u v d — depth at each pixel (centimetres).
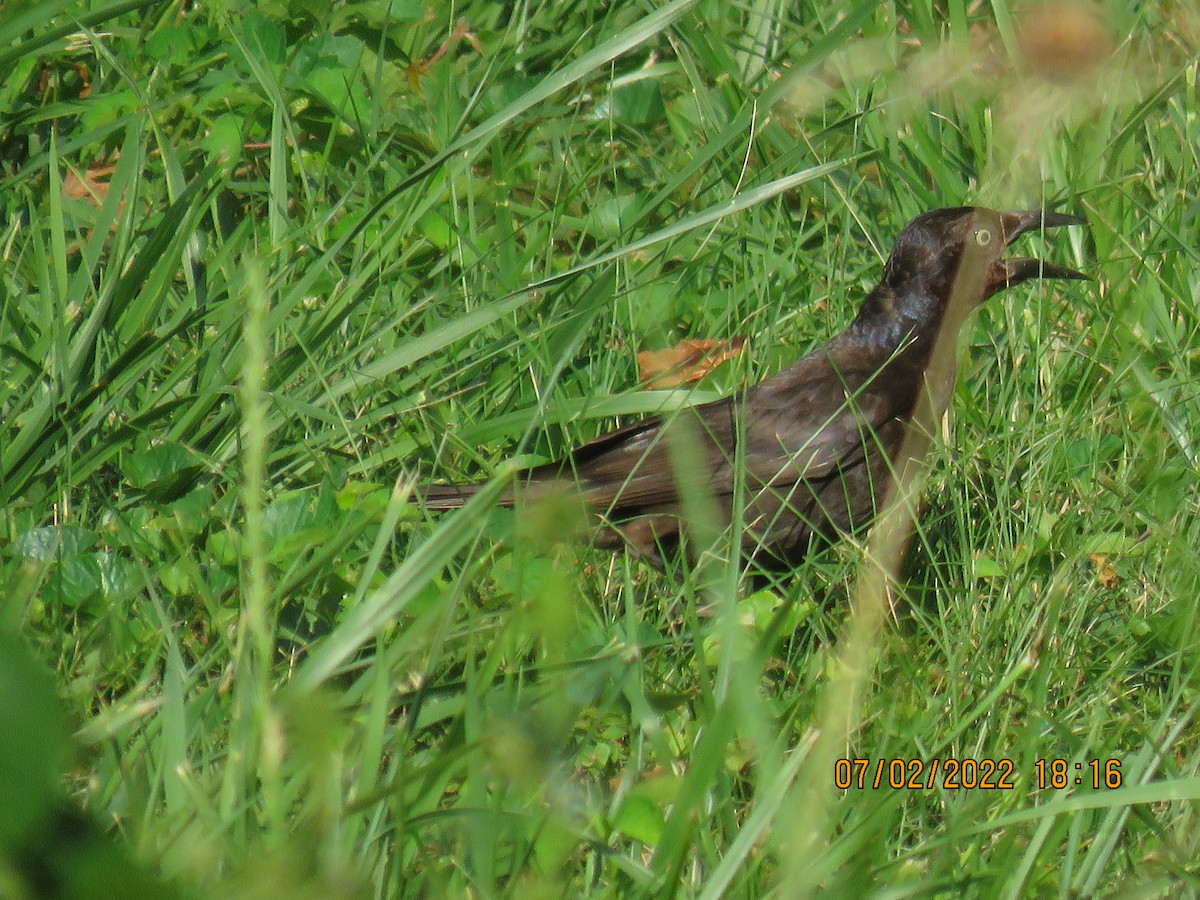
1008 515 858
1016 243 1136
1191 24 1162
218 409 881
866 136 1193
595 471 930
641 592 854
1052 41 520
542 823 442
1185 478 848
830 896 452
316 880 232
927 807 604
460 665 633
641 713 529
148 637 641
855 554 852
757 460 964
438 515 821
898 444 980
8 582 660
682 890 499
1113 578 802
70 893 193
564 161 1114
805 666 723
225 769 459
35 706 180
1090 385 973
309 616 687
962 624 729
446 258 1032
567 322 969
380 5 1312
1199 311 1030
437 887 413
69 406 793
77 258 1034
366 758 426
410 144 1180
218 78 1178
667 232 810
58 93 1241
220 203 1112
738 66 1287
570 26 1375
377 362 854
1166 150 1180
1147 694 713
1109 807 533
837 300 1093
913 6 1199
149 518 768
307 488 803
